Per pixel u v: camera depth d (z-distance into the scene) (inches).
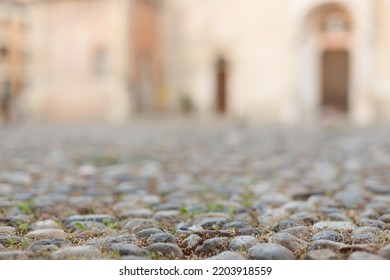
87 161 625.6
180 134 1096.8
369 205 335.9
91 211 331.9
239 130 1223.5
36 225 283.4
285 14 1793.8
